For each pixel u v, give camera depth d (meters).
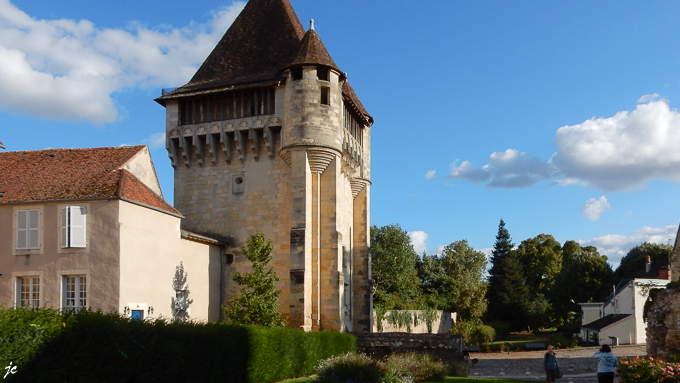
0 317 14.02
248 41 40.72
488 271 93.31
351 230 44.31
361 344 38.06
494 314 86.75
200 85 38.94
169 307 29.55
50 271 25.42
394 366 29.27
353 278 44.03
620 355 45.62
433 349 36.38
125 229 25.75
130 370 17.11
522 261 104.62
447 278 90.12
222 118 37.75
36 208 25.95
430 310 73.44
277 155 37.16
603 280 82.56
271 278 32.00
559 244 107.00
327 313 35.72
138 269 26.62
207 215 37.78
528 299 88.75
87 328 15.91
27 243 25.77
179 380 19.73
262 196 37.00
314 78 36.31
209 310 34.47
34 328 14.53
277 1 42.06
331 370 26.31
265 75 38.09
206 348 21.23
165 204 29.75
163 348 18.59
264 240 35.66
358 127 44.38
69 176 27.95
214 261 35.53
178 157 38.53
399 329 65.56
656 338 37.72
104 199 25.56
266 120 36.66
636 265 85.69
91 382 15.40
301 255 34.62
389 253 73.81
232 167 37.78
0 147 29.59
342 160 39.81
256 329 25.20
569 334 74.00
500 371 38.78
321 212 36.56
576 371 39.44
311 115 35.88
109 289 25.02
